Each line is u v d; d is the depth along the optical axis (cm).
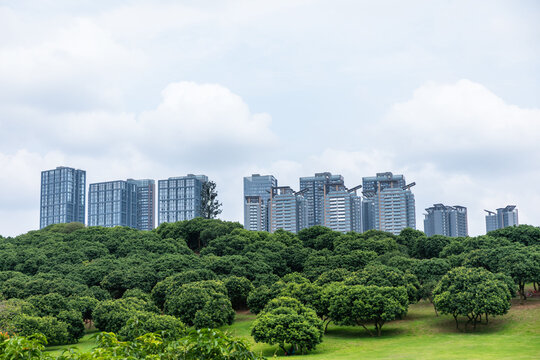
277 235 12400
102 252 10700
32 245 11681
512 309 7325
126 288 8512
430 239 11025
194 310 7138
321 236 12088
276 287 7744
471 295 6444
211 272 8594
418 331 6788
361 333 6969
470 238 9806
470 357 4994
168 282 8162
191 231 13388
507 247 7962
